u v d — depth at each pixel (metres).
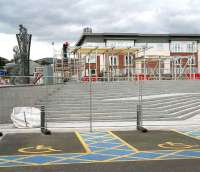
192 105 23.39
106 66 39.31
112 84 25.94
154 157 10.20
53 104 21.25
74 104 21.38
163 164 9.21
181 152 10.95
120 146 12.21
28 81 22.61
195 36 81.38
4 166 9.20
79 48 32.16
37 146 12.31
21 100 20.20
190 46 81.19
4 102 18.92
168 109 21.55
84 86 24.55
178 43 81.19
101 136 14.64
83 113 20.36
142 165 9.12
